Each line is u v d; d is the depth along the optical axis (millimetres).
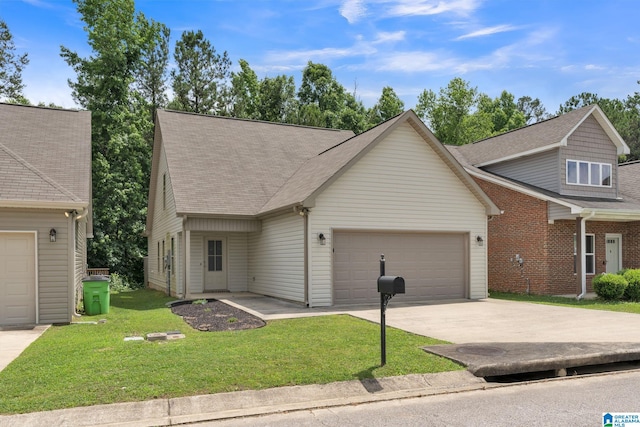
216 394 6047
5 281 11883
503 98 56688
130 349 8086
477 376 7090
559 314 12711
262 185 18562
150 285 25875
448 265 16453
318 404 6016
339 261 14680
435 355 7887
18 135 15398
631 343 8742
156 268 23875
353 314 12344
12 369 7016
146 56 36812
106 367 6941
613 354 7977
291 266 15102
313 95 46750
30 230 12000
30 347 8781
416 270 15875
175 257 18156
